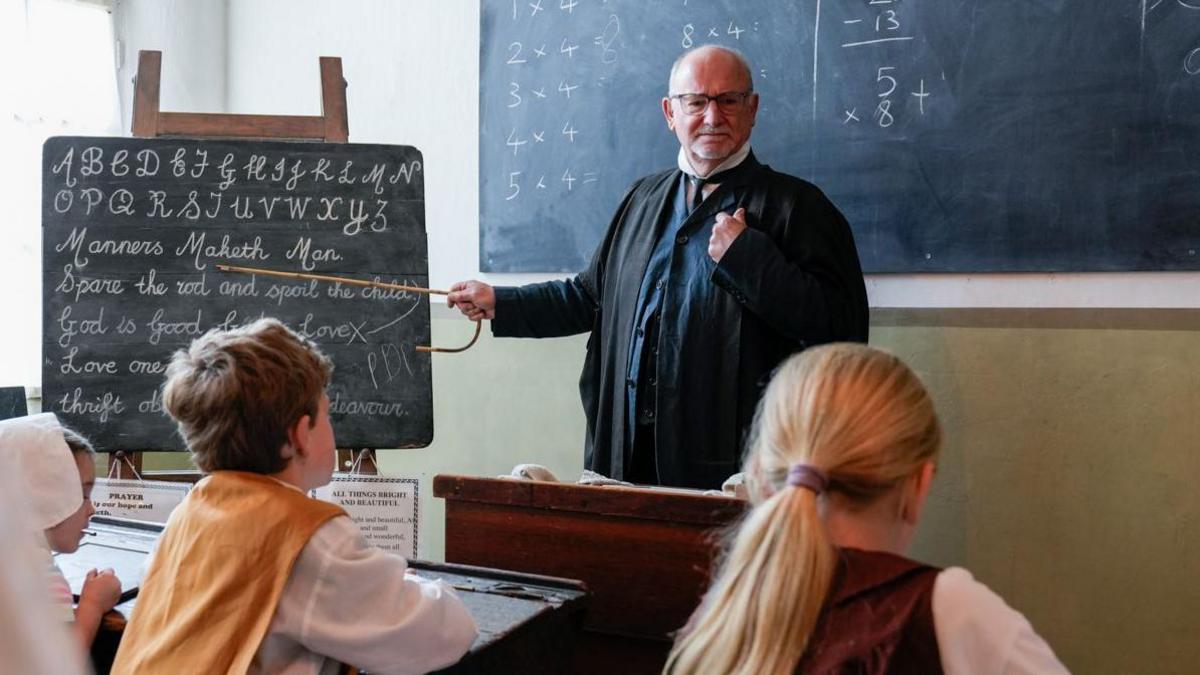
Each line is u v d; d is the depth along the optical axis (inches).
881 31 112.2
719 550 73.5
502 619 66.0
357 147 114.7
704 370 97.9
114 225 111.2
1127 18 100.5
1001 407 107.8
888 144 112.1
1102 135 101.9
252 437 57.7
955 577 39.3
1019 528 107.1
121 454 109.6
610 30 130.8
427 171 148.1
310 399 59.6
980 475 108.9
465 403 145.3
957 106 108.5
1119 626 102.7
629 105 129.6
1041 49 104.4
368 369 110.6
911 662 37.6
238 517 55.5
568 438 137.6
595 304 113.5
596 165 132.3
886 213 112.5
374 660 54.4
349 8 152.7
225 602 54.1
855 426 40.6
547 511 80.5
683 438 98.1
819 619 38.8
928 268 110.4
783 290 93.7
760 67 119.3
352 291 111.7
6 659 24.0
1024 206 105.7
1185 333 99.3
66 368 108.7
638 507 76.8
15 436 67.1
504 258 140.6
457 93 145.0
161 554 57.9
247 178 113.2
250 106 161.2
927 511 111.6
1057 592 105.5
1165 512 100.5
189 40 157.2
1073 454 104.4
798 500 39.4
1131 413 101.8
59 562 78.0
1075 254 103.3
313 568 54.3
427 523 148.0
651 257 103.8
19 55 145.6
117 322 109.7
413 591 56.3
